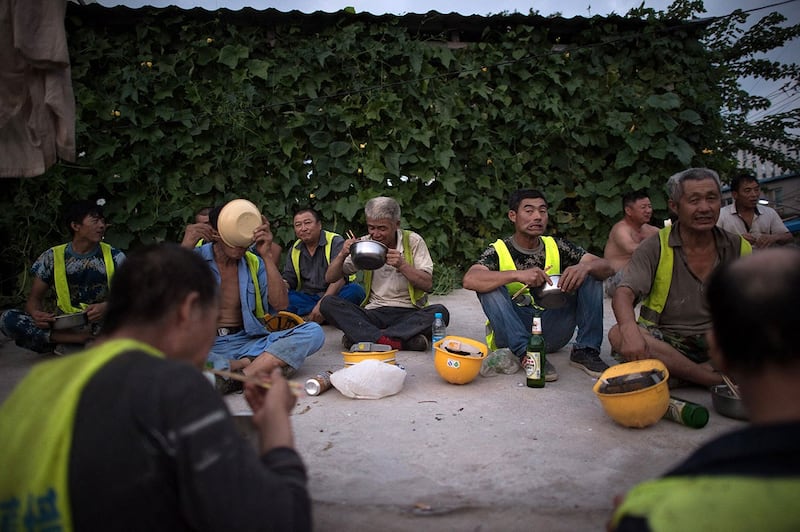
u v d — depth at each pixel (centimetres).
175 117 740
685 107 840
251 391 155
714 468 90
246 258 399
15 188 707
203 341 136
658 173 833
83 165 720
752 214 609
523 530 199
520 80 823
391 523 204
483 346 388
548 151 836
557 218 834
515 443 274
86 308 449
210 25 754
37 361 461
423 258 474
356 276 698
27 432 112
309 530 123
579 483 232
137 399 111
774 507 80
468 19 791
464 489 228
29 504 107
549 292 366
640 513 91
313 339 385
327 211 782
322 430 296
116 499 108
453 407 327
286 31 774
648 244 346
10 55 298
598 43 820
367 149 790
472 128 805
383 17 771
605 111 827
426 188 812
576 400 337
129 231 745
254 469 115
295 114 766
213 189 771
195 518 110
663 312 352
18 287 713
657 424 296
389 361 380
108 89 740
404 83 784
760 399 95
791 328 90
